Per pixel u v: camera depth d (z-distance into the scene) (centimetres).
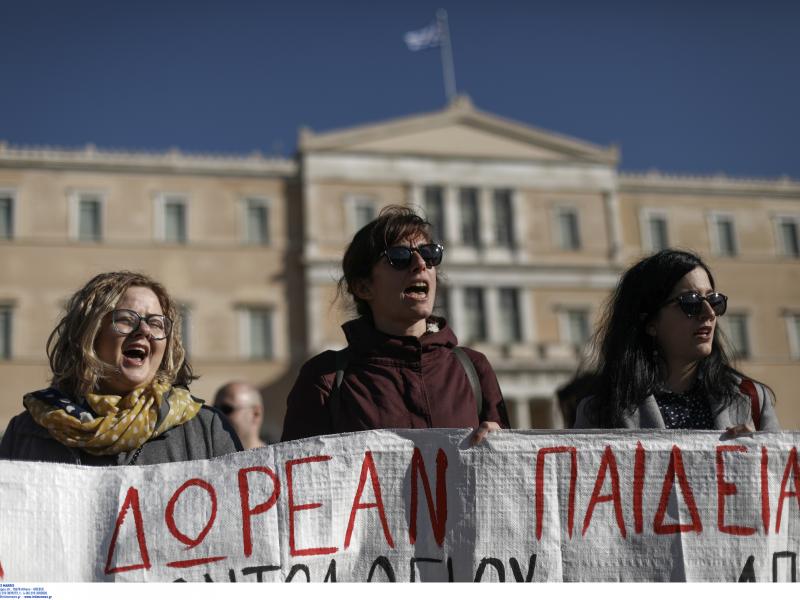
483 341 3850
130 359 441
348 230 3891
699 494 412
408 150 4025
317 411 452
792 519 412
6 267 3594
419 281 464
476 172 4075
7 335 3541
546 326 3953
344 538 402
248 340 3744
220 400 823
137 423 424
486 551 402
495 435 414
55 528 398
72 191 3722
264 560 398
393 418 443
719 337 496
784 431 420
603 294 4047
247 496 405
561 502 409
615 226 4125
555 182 4138
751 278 4228
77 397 438
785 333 4194
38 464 404
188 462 410
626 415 475
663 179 4266
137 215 3762
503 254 4009
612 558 404
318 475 408
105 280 454
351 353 468
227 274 3784
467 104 4141
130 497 404
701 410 482
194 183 3856
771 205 4350
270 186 3931
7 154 3691
